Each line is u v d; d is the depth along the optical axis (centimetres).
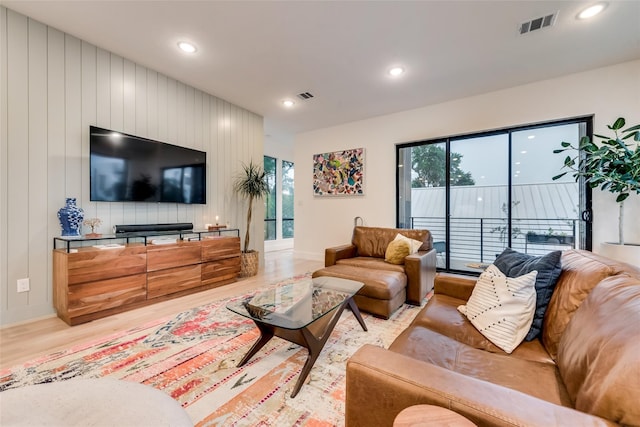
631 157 259
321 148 539
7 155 232
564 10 222
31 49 242
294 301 202
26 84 240
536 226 362
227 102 415
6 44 230
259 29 248
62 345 199
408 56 290
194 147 372
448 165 418
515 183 374
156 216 332
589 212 321
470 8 221
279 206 714
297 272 437
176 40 266
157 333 220
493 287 152
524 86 354
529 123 355
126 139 294
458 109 399
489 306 145
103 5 221
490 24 239
